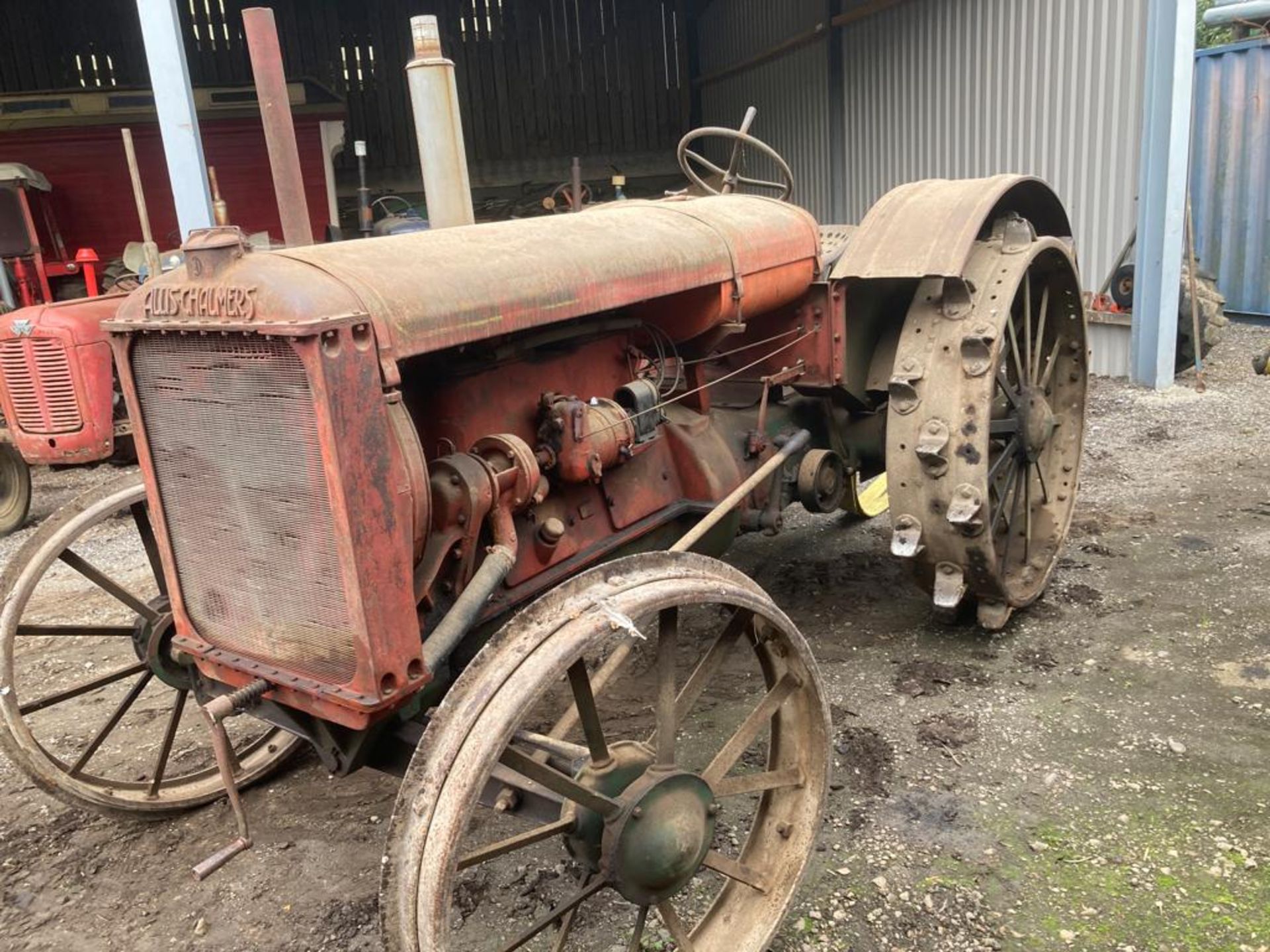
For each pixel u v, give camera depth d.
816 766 2.09
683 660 3.34
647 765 1.88
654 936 2.13
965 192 3.08
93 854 2.57
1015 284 2.96
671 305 2.68
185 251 1.79
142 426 1.99
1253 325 7.93
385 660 1.75
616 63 13.70
